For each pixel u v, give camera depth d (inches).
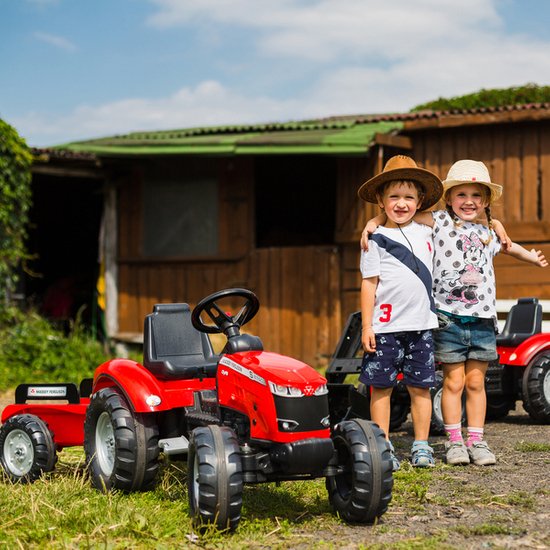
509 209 442.0
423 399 213.9
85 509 171.8
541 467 210.4
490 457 214.2
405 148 461.1
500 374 292.2
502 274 439.8
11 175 467.5
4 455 220.4
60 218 689.0
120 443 188.4
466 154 451.2
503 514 168.2
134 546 151.2
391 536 156.6
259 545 152.3
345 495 167.2
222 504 155.8
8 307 473.1
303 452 156.8
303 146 435.5
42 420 220.1
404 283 205.6
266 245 545.3
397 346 206.8
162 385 194.1
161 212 517.7
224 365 176.6
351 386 222.1
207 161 505.7
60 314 578.6
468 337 219.0
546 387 284.8
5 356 442.0
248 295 185.2
